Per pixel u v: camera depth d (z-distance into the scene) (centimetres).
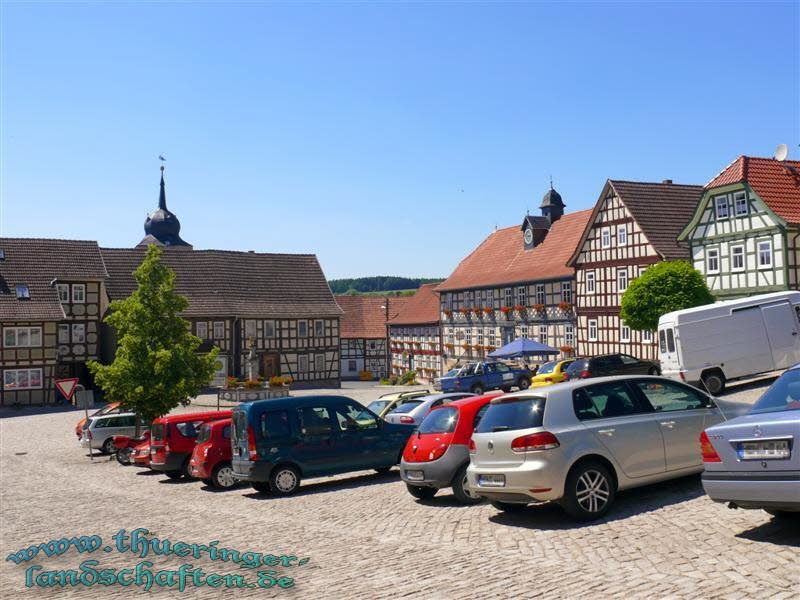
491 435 999
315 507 1331
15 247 5781
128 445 2631
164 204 9775
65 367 5741
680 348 2567
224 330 6475
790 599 590
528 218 6272
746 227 3819
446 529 1005
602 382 1033
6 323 5359
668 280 3566
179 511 1429
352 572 806
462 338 6962
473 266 7025
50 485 2105
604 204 5044
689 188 5088
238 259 6969
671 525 869
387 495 1382
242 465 1560
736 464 756
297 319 6800
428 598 679
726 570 678
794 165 3950
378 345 9125
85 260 5881
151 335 3066
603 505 959
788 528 796
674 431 1030
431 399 1934
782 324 2609
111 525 1320
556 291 5656
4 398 5334
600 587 664
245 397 4703
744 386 2719
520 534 922
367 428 1636
